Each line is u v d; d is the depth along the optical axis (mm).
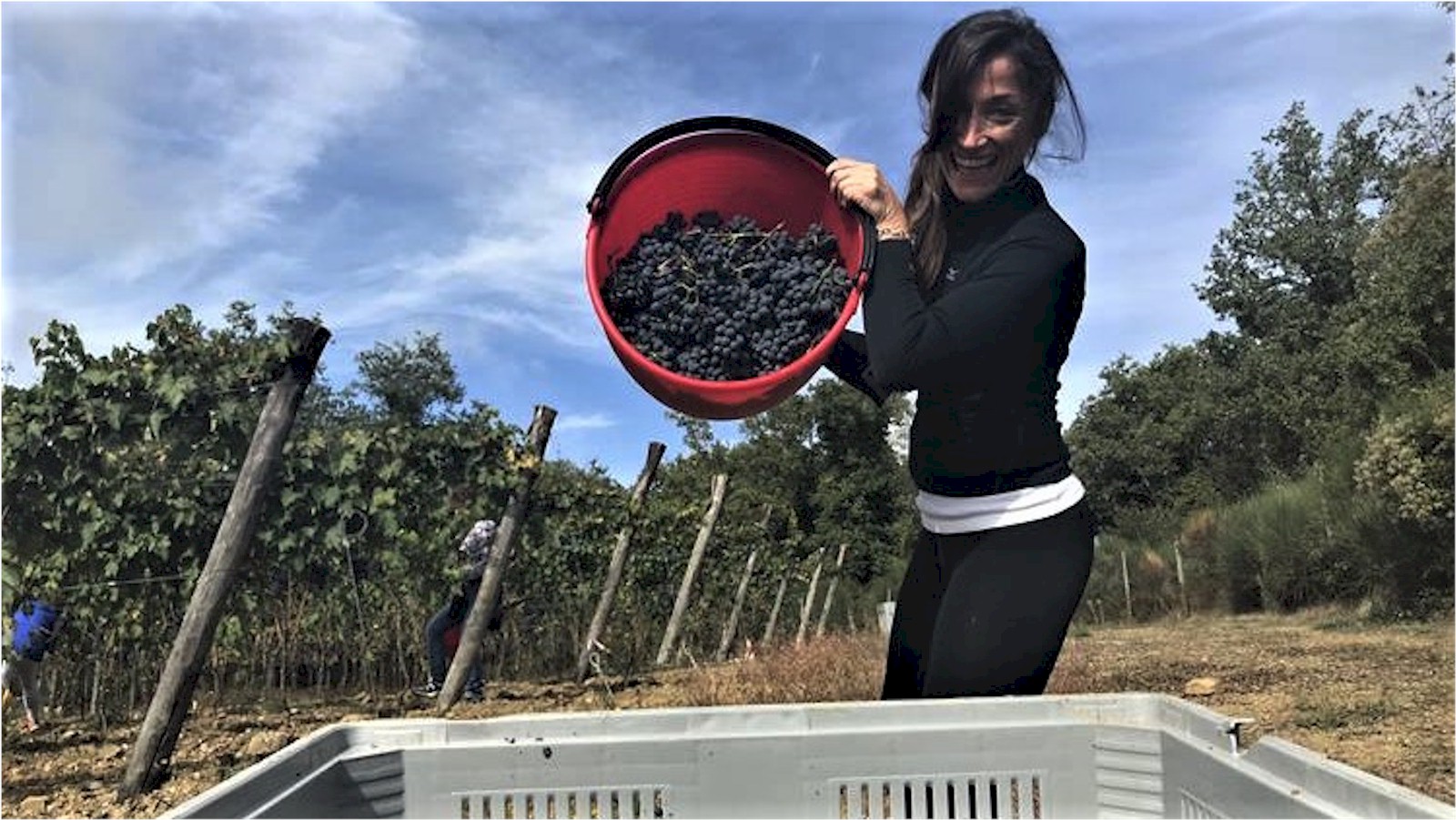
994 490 2086
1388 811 1010
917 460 2201
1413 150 22828
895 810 1604
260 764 1291
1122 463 33250
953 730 1621
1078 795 1619
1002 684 2004
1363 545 12219
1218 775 1331
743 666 8492
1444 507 10797
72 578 6695
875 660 7633
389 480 7309
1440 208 16953
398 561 7516
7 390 5656
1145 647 10328
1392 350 16625
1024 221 2047
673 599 13898
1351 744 5234
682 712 1623
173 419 5723
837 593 23875
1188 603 16531
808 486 34281
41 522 5836
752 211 2100
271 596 7438
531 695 8781
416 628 9977
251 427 5805
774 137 1995
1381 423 12039
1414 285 16734
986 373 1999
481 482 7734
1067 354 2156
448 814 1557
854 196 1900
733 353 1881
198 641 4871
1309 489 14625
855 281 1908
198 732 6719
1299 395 28672
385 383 32062
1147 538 21281
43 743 6500
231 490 6422
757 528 17000
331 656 9867
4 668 6211
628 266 1972
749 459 34406
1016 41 2027
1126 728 1601
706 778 1599
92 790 5039
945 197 2172
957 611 2049
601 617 10523
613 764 1590
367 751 1525
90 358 5727
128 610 6738
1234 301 33375
